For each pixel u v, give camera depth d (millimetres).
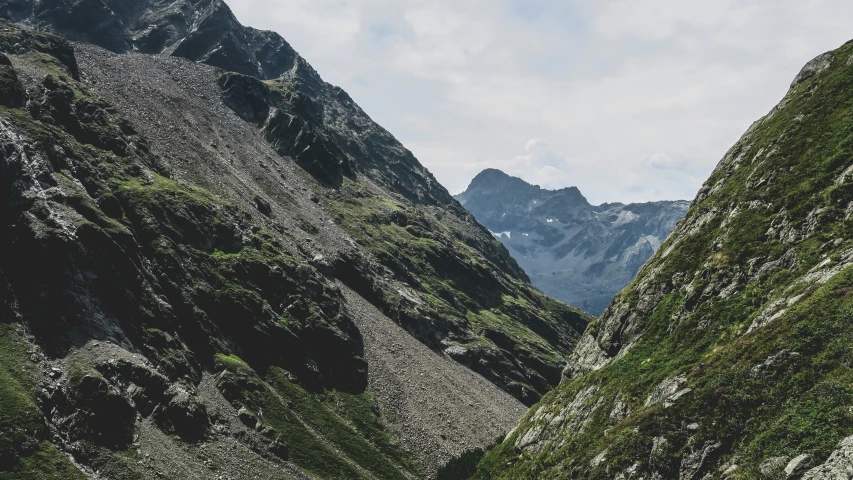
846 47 91125
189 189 157000
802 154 77312
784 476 39094
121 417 80688
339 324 149375
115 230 107312
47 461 66125
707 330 68250
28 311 85562
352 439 115312
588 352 98000
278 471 93812
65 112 141750
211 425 95250
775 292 61938
